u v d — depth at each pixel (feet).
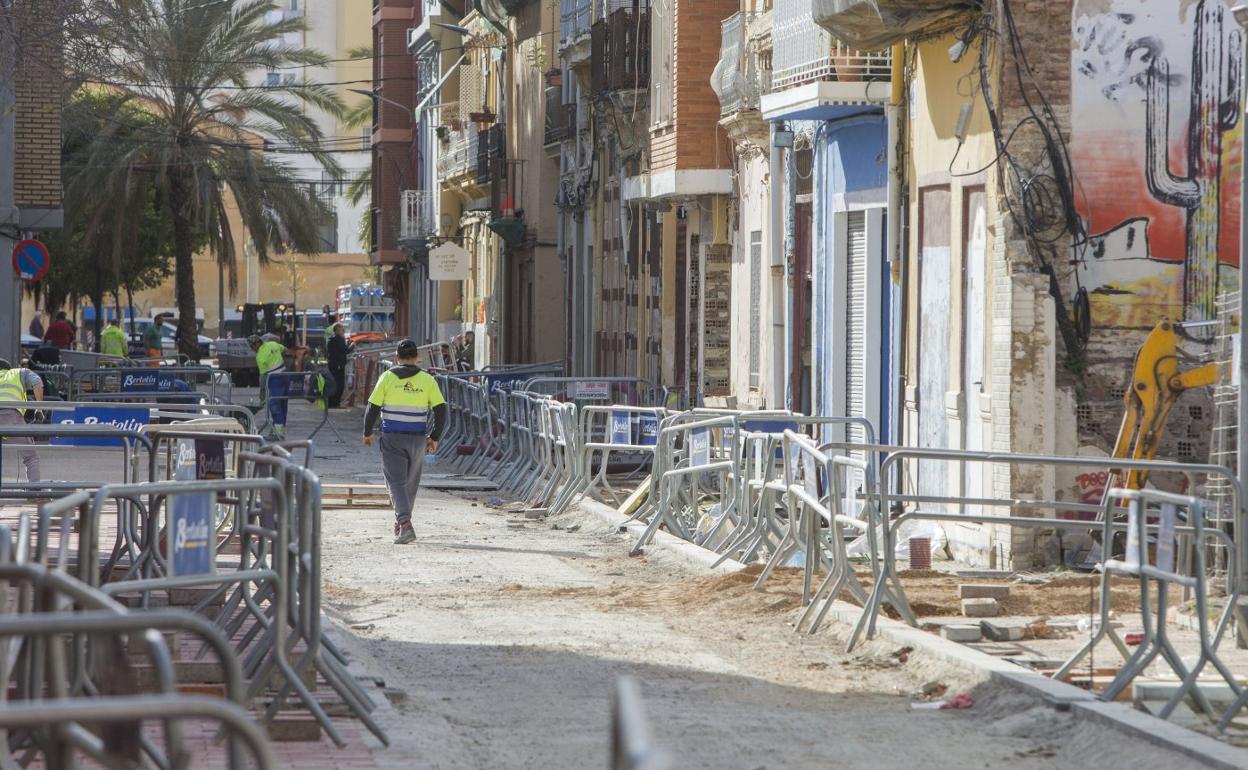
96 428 99.30
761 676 85.25
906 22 141.08
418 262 510.17
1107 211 134.51
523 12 356.18
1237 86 135.03
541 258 345.72
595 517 161.58
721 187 217.56
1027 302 132.05
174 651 75.25
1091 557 128.98
